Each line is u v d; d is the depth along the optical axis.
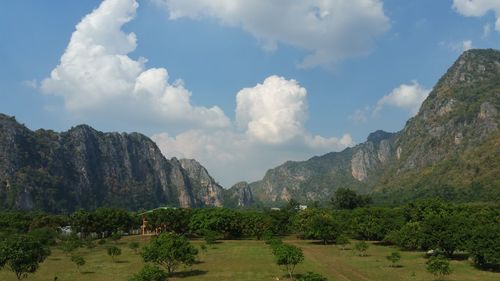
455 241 99.25
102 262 98.25
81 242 138.62
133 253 117.38
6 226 160.12
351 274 79.62
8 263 67.69
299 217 162.00
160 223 168.38
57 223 175.75
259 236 162.88
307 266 89.19
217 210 172.25
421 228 111.00
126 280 74.06
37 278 76.25
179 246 81.25
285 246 79.88
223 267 88.62
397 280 73.56
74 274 80.94
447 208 146.62
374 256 107.62
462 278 75.12
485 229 87.25
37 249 70.88
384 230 140.38
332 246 135.38
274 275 78.56
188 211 180.00
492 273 80.69
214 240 147.00
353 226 150.75
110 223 165.12
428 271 77.19
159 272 58.72
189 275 79.50
